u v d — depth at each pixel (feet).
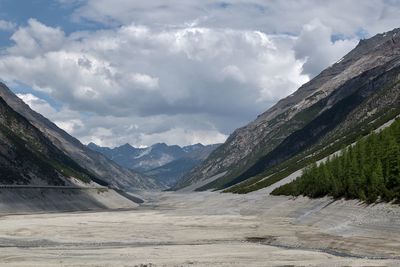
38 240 240.73
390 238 189.67
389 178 237.66
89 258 168.04
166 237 249.34
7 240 240.32
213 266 146.10
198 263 152.76
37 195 582.35
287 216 347.15
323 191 335.88
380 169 244.42
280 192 446.60
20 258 168.25
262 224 303.27
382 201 233.76
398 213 208.33
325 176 334.03
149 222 343.87
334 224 248.93
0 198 503.61
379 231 201.77
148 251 186.50
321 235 224.53
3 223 333.83
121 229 291.79
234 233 260.21
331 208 284.82
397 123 328.90
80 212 538.88
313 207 323.16
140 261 159.22
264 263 150.51
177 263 153.38
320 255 167.94
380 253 168.35
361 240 192.75
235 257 165.37
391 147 245.86
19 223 334.03
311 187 363.56
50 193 623.77
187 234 260.42
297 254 171.22
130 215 440.04
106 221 355.97
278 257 164.55
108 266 148.77
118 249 195.31
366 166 268.82
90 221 356.79
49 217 408.67
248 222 325.01
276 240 220.64
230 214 419.33
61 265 151.12
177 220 358.43
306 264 146.41
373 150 299.38
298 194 389.80
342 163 332.39
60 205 611.47
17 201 525.34
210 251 185.16
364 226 215.72
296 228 267.59
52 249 199.72
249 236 246.27
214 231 272.72
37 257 171.01
